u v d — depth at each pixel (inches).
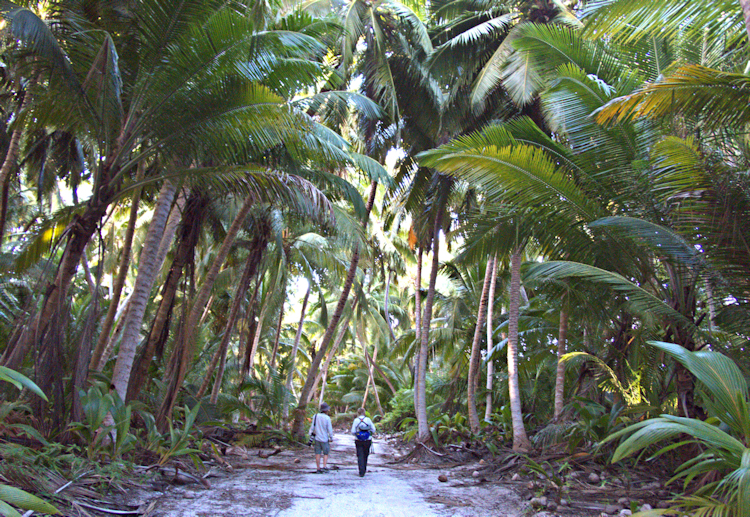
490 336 578.6
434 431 415.2
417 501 226.4
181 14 239.5
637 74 300.5
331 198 454.3
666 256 262.4
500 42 424.5
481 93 378.6
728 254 236.2
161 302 380.8
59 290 246.8
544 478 262.1
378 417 1136.2
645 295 255.1
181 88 251.3
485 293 511.8
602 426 284.0
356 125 517.0
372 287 1220.5
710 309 276.1
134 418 338.0
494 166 273.9
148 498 198.7
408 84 481.4
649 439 136.4
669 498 207.9
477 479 291.0
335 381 1422.2
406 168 509.4
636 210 289.4
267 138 283.3
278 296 709.3
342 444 630.5
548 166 273.1
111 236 678.5
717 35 198.5
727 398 152.5
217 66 247.9
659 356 355.9
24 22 203.0
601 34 203.5
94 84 244.7
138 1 239.6
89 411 219.9
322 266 676.1
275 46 255.1
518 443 393.4
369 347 1307.8
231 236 410.0
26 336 242.7
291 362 816.3
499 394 692.7
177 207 378.6
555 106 311.0
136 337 297.0
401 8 426.6
